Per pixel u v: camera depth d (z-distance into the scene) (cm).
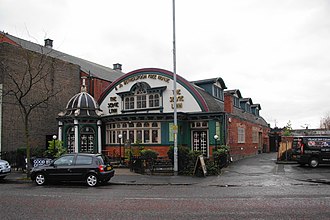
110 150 2683
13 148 2572
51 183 1612
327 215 845
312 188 1351
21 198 1156
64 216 867
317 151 2208
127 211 920
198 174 1805
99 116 2689
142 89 2772
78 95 2750
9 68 2564
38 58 2866
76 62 3784
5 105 2527
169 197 1155
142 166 1958
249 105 3912
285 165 2356
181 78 2639
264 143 4397
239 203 1024
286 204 996
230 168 2159
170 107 2647
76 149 2583
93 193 1271
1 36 2430
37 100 2812
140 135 2525
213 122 2489
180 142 2494
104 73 4053
